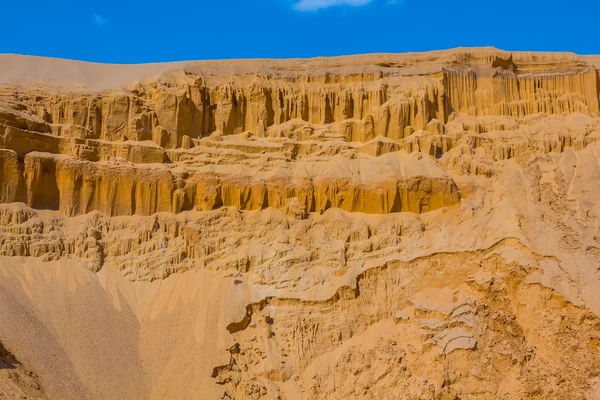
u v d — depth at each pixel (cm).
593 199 6762
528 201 6725
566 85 7831
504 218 6588
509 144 7269
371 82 7669
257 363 6059
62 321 6047
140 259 6644
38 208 6675
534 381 5600
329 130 7400
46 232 6544
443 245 6588
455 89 7719
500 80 7769
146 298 6469
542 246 6350
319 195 6969
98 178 6844
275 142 7256
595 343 5772
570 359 5712
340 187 6956
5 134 6625
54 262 6450
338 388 5866
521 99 7788
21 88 7125
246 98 7469
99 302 6294
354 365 5947
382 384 5781
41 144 6806
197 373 5881
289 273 6519
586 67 7912
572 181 6969
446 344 5844
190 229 6738
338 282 6444
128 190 6862
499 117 7600
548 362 5741
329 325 6259
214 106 7412
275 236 6731
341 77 7725
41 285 6231
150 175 6894
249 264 6625
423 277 6456
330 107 7550
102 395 5666
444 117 7494
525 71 7988
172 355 6059
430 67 7750
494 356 5756
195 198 6956
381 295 6425
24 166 6662
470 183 6962
